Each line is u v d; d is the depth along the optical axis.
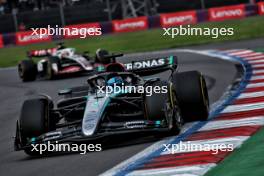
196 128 28.25
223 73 54.91
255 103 33.75
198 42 92.19
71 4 122.94
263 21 106.12
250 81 45.28
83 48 102.38
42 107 28.08
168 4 123.50
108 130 26.16
